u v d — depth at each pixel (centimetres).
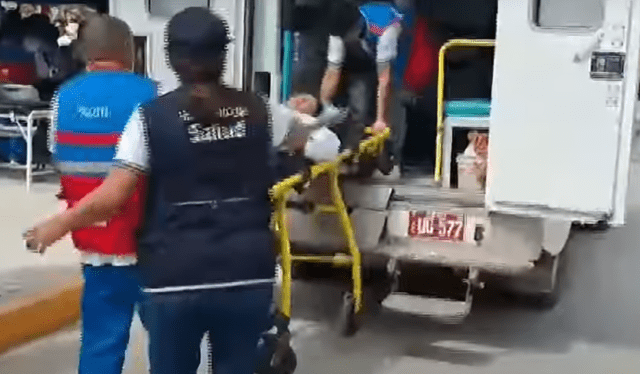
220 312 301
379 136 577
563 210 472
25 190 973
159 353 304
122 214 350
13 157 1057
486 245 498
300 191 450
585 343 548
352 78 677
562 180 470
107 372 366
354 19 651
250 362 313
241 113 303
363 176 578
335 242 526
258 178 305
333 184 500
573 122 464
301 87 608
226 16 597
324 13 630
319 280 650
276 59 603
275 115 317
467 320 591
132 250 359
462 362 502
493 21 749
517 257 493
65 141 358
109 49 365
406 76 704
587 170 464
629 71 450
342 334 544
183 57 296
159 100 297
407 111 725
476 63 740
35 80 1080
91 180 355
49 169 1078
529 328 580
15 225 779
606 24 451
